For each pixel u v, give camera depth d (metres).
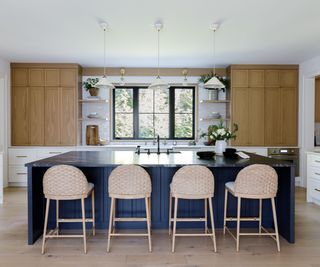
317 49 4.77
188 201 3.41
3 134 5.56
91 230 3.35
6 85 5.59
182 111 6.44
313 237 3.15
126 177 2.77
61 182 2.73
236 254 2.74
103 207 3.38
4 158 5.60
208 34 4.00
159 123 6.43
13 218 3.79
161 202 3.39
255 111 5.87
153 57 5.32
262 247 2.90
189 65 6.02
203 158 3.40
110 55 5.17
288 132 5.89
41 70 5.76
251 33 3.96
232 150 3.54
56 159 3.27
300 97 5.84
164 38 4.18
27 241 3.04
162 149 5.03
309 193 4.61
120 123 6.41
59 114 5.78
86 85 5.94
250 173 2.77
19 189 5.47
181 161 3.13
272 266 2.51
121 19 3.46
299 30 3.84
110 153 4.06
